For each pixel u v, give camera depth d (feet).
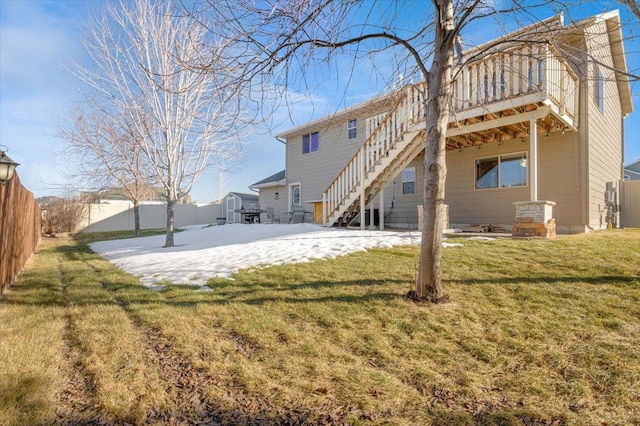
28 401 7.27
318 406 7.16
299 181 57.52
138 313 13.01
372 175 33.40
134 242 42.45
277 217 62.34
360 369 8.55
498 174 33.12
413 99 29.86
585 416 6.70
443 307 12.18
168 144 33.55
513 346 9.42
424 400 7.32
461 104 26.09
